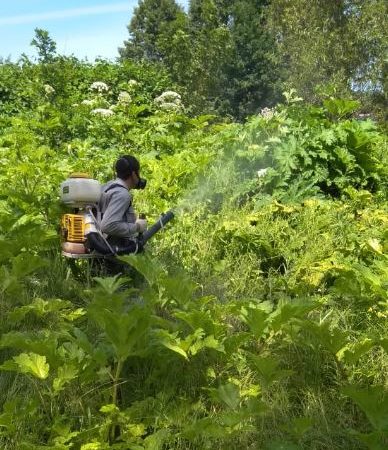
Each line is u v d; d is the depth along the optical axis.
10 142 9.62
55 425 3.09
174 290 3.95
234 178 7.60
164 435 2.96
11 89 15.81
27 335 3.36
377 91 17.72
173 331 3.74
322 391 3.74
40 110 11.40
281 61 21.41
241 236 5.76
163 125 11.66
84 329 4.32
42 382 3.43
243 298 4.55
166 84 18.47
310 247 5.69
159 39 20.45
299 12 18.89
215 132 11.77
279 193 7.16
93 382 3.59
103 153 9.92
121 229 5.17
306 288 5.00
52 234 5.22
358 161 7.82
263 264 5.70
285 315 3.64
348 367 3.86
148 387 3.64
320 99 18.12
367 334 3.86
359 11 18.16
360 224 6.36
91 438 3.16
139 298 4.73
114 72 17.59
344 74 17.94
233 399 3.17
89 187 5.19
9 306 4.46
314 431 3.31
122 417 3.19
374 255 5.58
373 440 2.93
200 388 3.64
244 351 3.90
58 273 5.17
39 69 14.25
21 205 6.18
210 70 20.31
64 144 10.24
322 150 7.50
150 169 8.28
